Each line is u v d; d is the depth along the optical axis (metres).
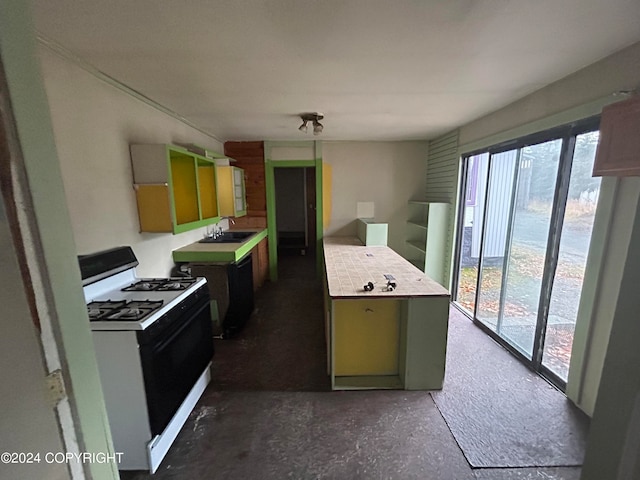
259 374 2.65
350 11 1.34
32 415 0.66
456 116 3.34
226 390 2.43
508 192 3.03
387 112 3.14
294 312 4.01
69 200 1.81
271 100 2.69
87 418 0.77
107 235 2.13
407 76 2.15
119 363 1.60
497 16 1.39
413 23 1.45
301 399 2.32
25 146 0.61
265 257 5.19
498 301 3.22
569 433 1.94
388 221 5.19
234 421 2.10
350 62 1.90
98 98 2.04
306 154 4.96
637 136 1.01
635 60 1.70
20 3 0.59
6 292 0.61
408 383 2.40
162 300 1.91
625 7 1.32
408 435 1.95
